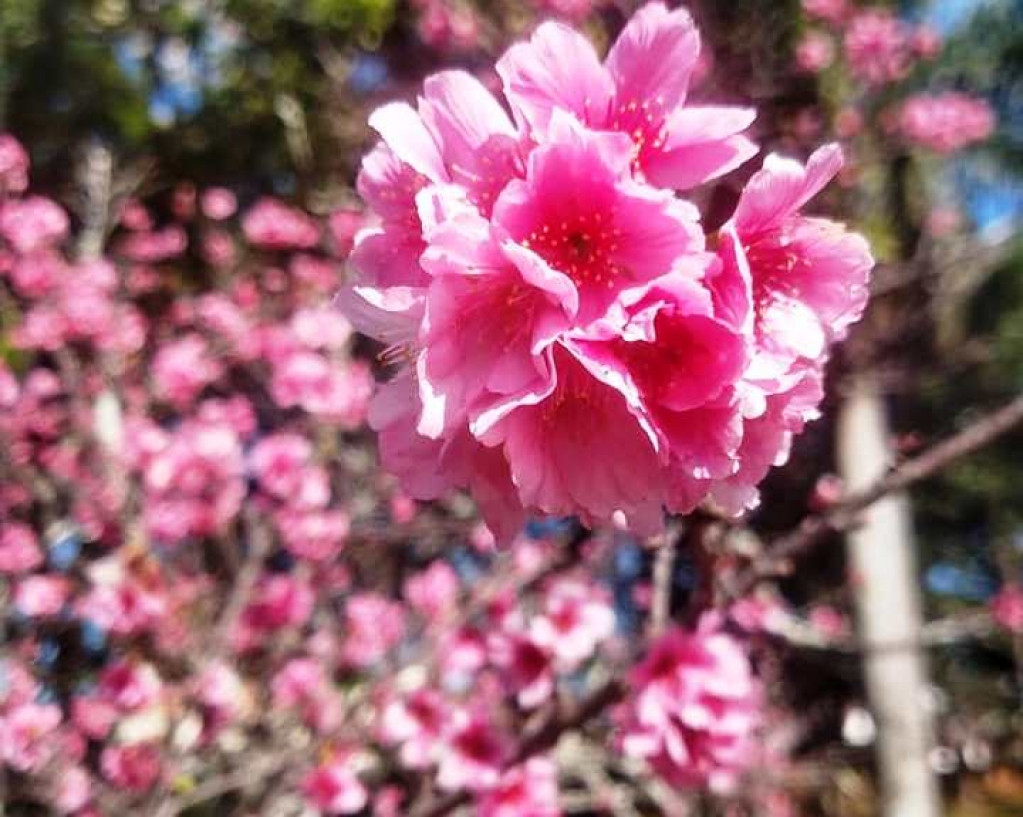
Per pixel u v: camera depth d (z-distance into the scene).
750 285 0.97
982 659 9.54
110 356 5.28
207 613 4.49
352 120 6.32
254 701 4.39
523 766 2.65
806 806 7.19
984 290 8.30
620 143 0.98
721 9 5.22
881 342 5.90
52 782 4.02
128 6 7.07
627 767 4.15
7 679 4.13
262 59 6.80
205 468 4.39
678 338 1.00
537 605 4.10
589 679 3.71
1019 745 8.20
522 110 1.05
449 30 5.57
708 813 4.68
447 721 3.20
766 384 1.01
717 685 2.27
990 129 6.18
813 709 6.71
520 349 1.00
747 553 2.12
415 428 1.10
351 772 3.67
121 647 4.13
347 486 4.92
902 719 5.62
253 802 3.89
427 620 4.43
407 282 1.09
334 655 4.49
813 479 5.63
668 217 0.98
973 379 8.31
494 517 1.10
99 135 7.11
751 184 0.99
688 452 1.00
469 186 1.04
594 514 1.04
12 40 7.04
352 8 6.30
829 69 5.82
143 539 4.39
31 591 4.26
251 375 5.76
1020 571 9.02
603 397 1.03
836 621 6.26
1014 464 8.90
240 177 7.12
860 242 1.05
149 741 3.91
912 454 2.70
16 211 5.27
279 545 4.58
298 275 5.74
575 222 1.01
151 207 7.07
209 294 5.98
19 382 5.43
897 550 5.92
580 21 4.89
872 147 5.95
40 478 4.99
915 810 5.48
